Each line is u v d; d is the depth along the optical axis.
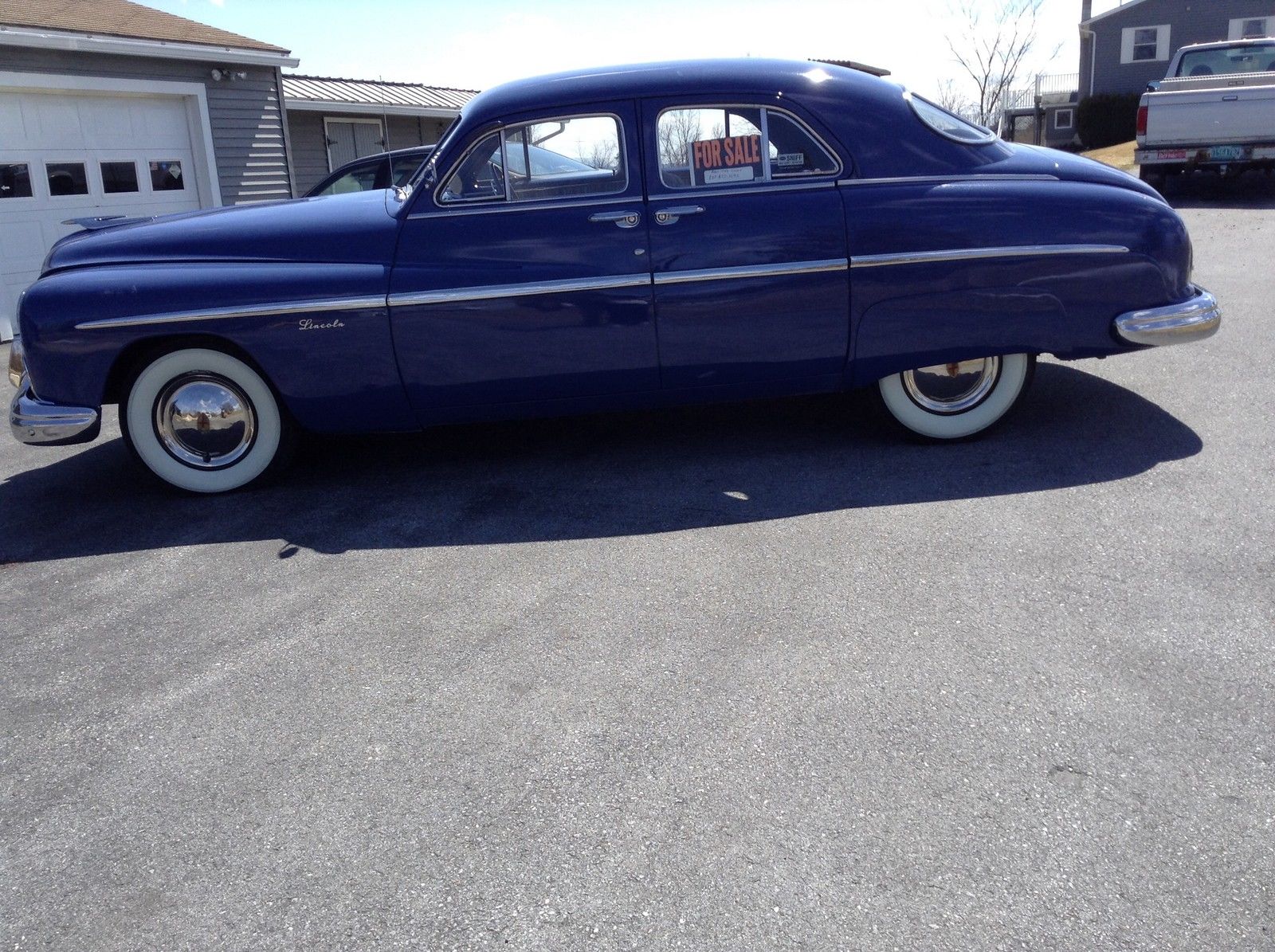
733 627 3.35
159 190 12.39
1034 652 3.06
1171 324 4.63
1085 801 2.43
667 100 4.66
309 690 3.20
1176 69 15.92
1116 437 4.83
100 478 5.62
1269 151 12.89
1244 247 9.36
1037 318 4.64
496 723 2.93
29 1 12.29
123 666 3.45
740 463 4.90
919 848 2.32
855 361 4.73
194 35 12.45
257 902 2.33
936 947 2.05
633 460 5.10
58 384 4.83
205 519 4.79
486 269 4.70
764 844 2.37
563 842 2.43
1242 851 2.24
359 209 4.96
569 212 4.69
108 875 2.46
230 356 4.86
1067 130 40.81
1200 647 3.03
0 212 10.79
